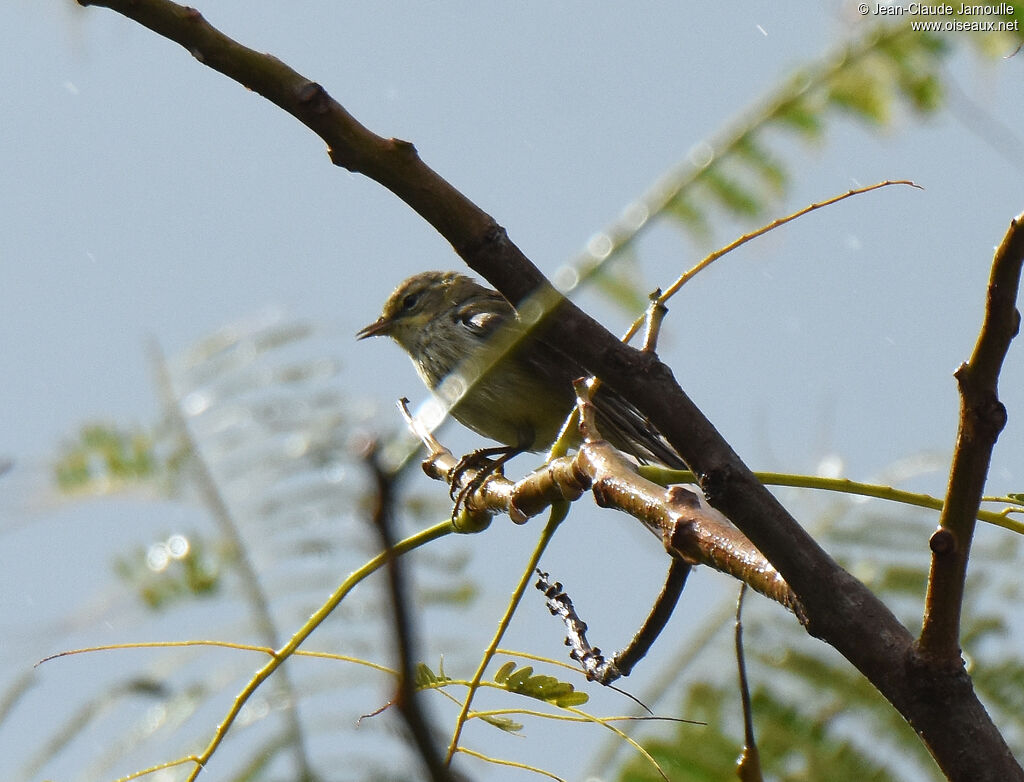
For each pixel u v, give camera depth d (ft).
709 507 14.14
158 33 12.42
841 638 12.31
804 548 12.40
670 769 15.06
